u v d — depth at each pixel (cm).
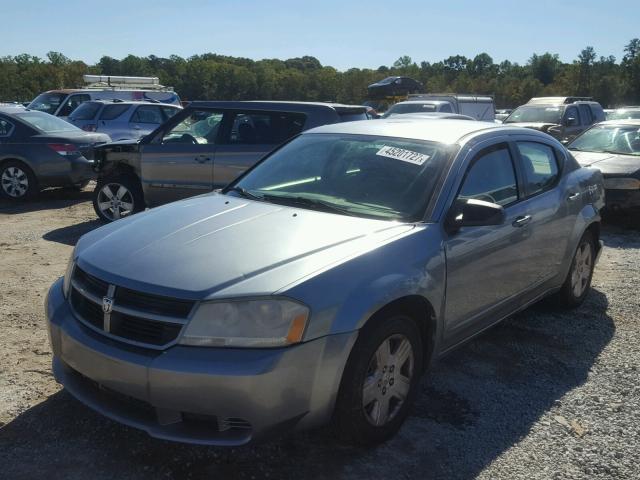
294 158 453
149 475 304
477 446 338
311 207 391
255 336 284
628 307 569
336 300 299
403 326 335
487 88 10719
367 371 316
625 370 438
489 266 405
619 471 319
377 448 333
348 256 320
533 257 461
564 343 484
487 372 430
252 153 784
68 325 322
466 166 402
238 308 286
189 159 810
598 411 380
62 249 739
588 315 547
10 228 861
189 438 285
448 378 419
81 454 320
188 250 325
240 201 409
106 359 296
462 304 385
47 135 1088
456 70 13950
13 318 502
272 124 789
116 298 304
